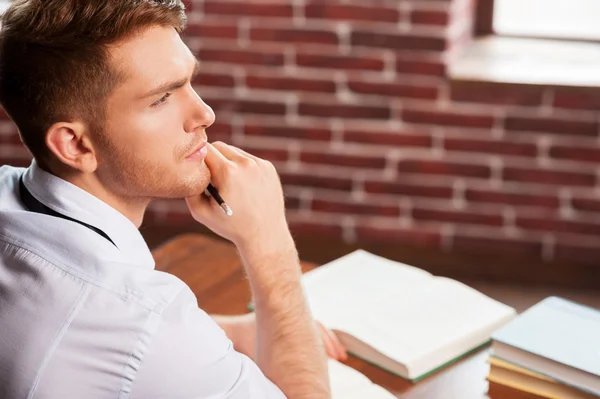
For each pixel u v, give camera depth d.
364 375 1.42
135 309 1.01
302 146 3.25
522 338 1.38
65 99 1.02
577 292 3.16
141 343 1.00
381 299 1.58
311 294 1.60
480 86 3.00
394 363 1.41
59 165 1.10
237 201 1.31
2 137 3.38
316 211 3.33
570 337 1.40
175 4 1.05
